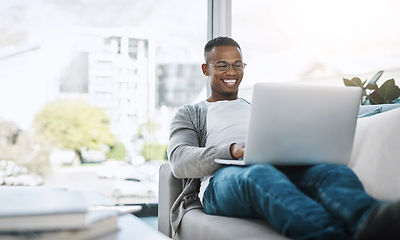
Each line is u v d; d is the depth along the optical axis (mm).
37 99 3324
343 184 1264
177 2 3637
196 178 1955
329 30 3709
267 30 3779
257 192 1325
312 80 3779
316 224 1120
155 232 1068
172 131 2061
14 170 3260
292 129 1502
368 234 984
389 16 3359
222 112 2129
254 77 3721
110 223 1063
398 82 3262
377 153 1634
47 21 3363
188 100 3641
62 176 3352
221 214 1678
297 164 1574
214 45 2281
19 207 922
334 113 1529
